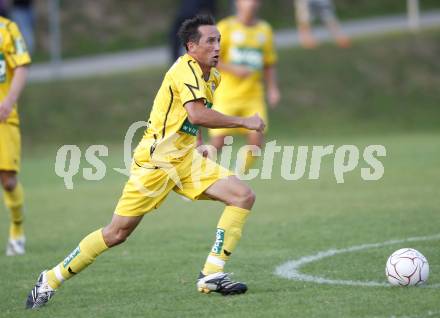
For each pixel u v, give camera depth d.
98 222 42.47
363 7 128.38
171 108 25.31
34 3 117.81
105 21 118.06
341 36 100.31
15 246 35.12
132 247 34.84
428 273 25.81
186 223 40.91
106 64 100.38
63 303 25.75
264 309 23.66
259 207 44.53
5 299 26.77
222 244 25.62
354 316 22.44
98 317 23.81
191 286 27.27
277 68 91.88
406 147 70.50
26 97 84.44
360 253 31.45
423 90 92.62
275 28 119.44
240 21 49.91
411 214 39.75
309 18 98.56
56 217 44.47
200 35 25.06
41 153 75.75
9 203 34.59
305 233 36.31
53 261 32.97
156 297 25.92
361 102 89.38
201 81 24.98
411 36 101.31
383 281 26.70
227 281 25.59
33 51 108.44
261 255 32.03
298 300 24.52
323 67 93.19
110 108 84.12
